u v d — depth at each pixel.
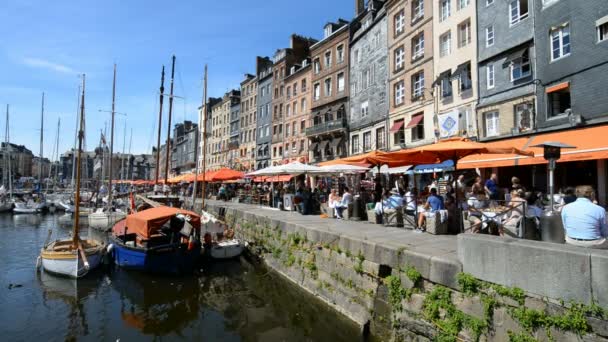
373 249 7.54
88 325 8.59
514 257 4.72
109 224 22.41
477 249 5.23
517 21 16.58
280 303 9.91
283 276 11.77
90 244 14.10
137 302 10.13
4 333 8.16
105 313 9.34
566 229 5.15
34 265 14.30
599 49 12.64
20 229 25.17
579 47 13.33
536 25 15.29
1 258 15.73
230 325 8.51
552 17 14.53
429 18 22.47
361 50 31.75
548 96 14.82
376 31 29.08
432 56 22.16
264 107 52.84
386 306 7.02
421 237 8.52
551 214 6.26
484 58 18.14
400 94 25.98
